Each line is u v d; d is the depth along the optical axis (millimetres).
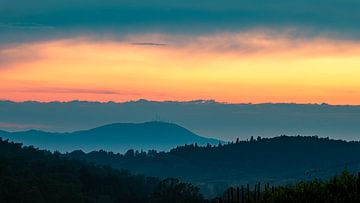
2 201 148750
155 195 168625
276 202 33844
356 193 31328
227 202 41094
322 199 32125
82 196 168875
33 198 153000
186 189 168875
